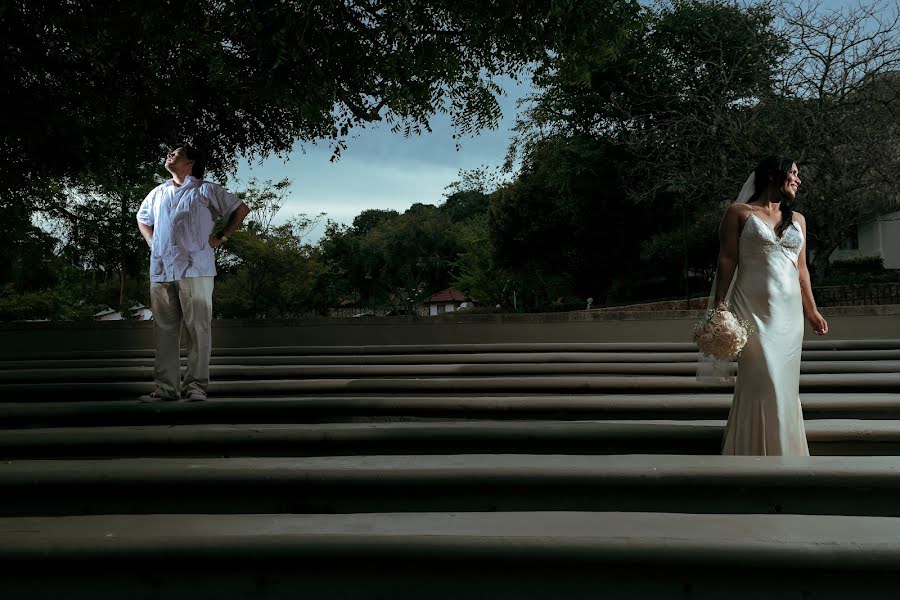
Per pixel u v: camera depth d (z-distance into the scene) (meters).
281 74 9.22
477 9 9.38
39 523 2.50
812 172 16.48
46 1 8.96
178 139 11.88
